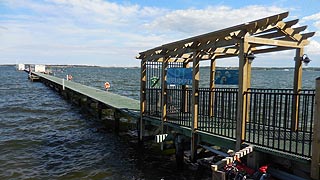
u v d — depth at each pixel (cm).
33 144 1303
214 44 791
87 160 1092
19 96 3228
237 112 712
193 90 881
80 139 1405
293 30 751
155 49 1076
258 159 660
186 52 919
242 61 695
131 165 1034
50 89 4141
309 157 581
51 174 952
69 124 1764
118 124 1580
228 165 607
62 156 1141
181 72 1031
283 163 636
